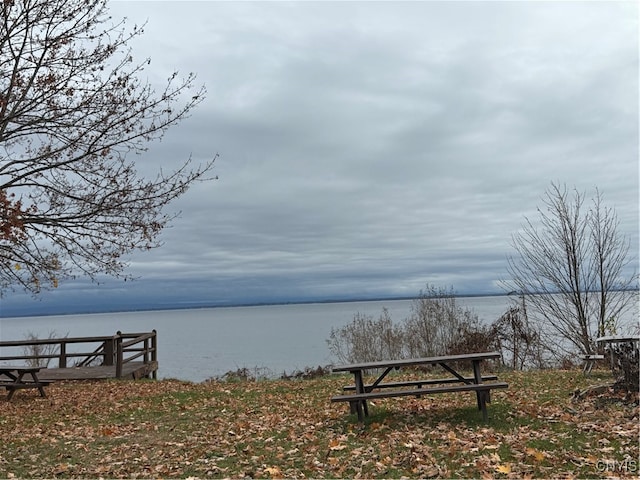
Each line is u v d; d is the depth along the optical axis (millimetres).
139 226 12234
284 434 8023
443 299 18750
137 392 12734
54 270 11805
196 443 7891
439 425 7652
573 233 17719
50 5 11641
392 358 18609
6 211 10133
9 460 7508
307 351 35156
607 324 15562
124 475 6680
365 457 6594
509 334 17031
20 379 12344
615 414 7754
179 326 98500
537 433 7020
